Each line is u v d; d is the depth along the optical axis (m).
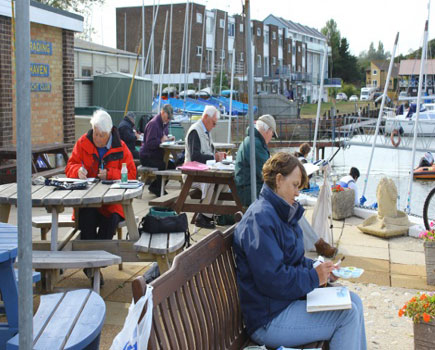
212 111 8.26
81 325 3.07
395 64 72.75
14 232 3.69
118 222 5.78
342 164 31.17
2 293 3.30
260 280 3.23
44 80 12.12
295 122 40.22
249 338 3.59
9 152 9.61
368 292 5.55
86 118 15.07
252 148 4.60
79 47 26.03
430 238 5.78
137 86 21.95
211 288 3.28
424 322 3.85
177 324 2.79
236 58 64.19
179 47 60.34
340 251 6.93
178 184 11.65
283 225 3.35
